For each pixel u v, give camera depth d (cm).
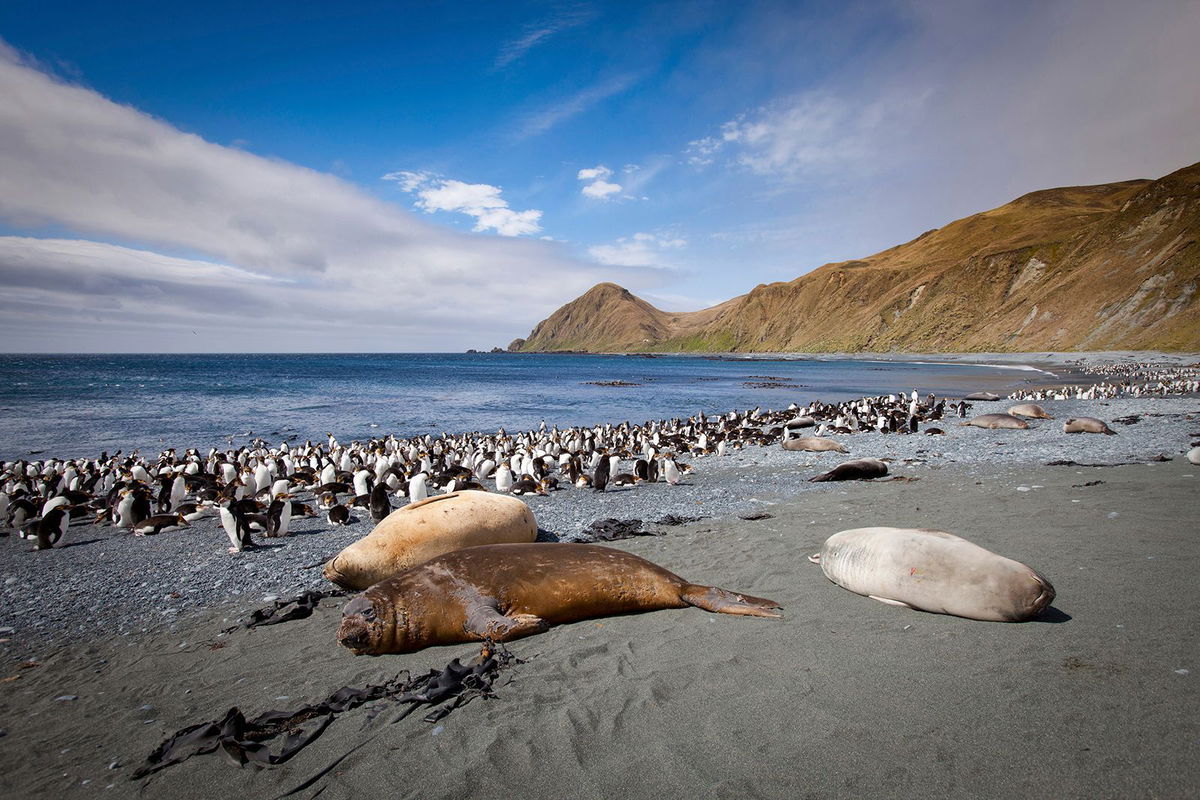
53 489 1493
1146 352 7388
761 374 10200
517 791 368
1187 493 995
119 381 7081
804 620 595
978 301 12450
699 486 1491
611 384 7706
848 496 1234
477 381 8256
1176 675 430
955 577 577
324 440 3112
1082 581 634
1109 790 323
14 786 401
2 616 729
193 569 910
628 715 441
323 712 476
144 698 521
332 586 820
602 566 655
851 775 354
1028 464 1485
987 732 383
